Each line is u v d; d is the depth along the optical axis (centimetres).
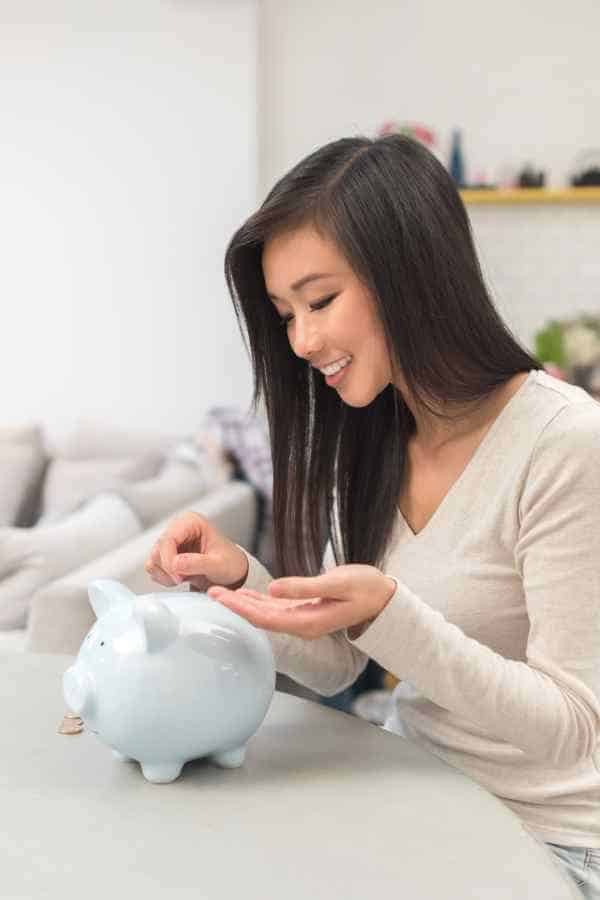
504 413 95
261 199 302
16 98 309
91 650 80
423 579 98
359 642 83
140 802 77
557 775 93
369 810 77
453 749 98
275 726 93
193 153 300
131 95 301
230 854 70
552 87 281
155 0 295
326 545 118
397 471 103
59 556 207
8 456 291
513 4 280
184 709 77
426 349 89
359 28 290
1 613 201
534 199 279
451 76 287
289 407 103
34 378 321
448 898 65
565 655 86
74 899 64
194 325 308
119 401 316
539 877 68
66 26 303
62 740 89
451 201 89
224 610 82
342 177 86
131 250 309
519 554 92
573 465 88
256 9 289
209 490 270
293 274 88
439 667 82
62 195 311
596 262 284
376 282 86
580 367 280
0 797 78
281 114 298
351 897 65
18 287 318
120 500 239
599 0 275
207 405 310
